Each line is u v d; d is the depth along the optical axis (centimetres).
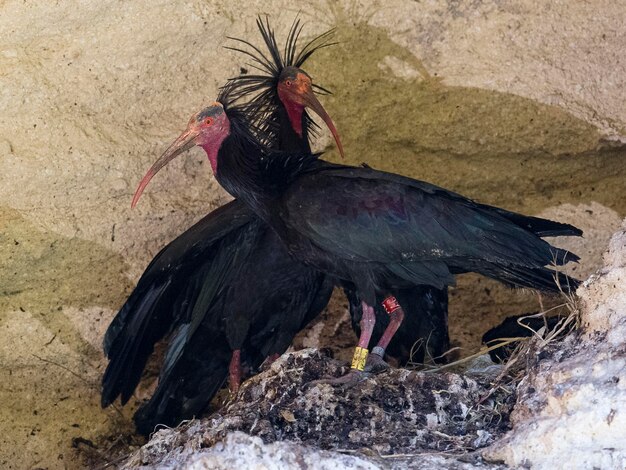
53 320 1322
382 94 1407
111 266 1331
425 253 1137
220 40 1396
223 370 1330
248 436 973
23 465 1323
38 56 1334
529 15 1403
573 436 960
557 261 1142
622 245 1109
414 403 1073
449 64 1401
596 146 1383
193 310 1272
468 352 1414
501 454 988
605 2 1396
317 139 1420
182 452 1056
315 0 1412
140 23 1361
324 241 1145
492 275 1188
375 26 1408
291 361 1124
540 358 1079
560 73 1390
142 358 1291
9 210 1299
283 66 1357
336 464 955
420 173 1414
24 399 1329
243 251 1266
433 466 984
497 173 1412
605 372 998
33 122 1317
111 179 1327
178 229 1359
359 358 1130
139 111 1366
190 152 1375
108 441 1348
